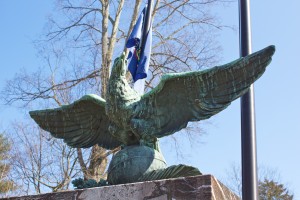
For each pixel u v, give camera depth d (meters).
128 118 5.56
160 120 5.56
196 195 4.51
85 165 16.59
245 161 6.35
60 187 16.52
